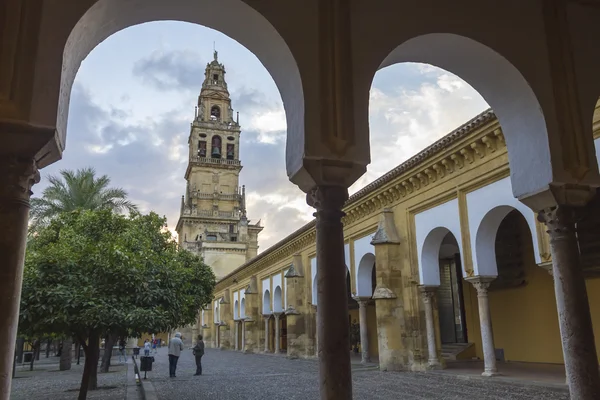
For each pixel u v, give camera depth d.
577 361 5.39
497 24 5.88
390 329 17.77
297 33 5.02
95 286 8.98
